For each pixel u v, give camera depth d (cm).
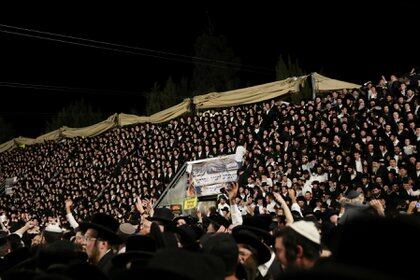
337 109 2589
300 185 2245
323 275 155
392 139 2148
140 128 3903
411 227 175
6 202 4591
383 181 1961
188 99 3822
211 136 3120
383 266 170
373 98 2433
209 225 916
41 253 525
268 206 2183
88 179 3966
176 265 233
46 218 3594
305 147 2509
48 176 4431
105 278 389
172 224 720
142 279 228
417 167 1906
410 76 2414
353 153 2234
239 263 569
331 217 967
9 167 5056
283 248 448
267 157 2636
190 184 2958
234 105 3572
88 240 676
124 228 758
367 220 179
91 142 4297
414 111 2289
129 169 3588
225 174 2880
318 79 3212
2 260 659
